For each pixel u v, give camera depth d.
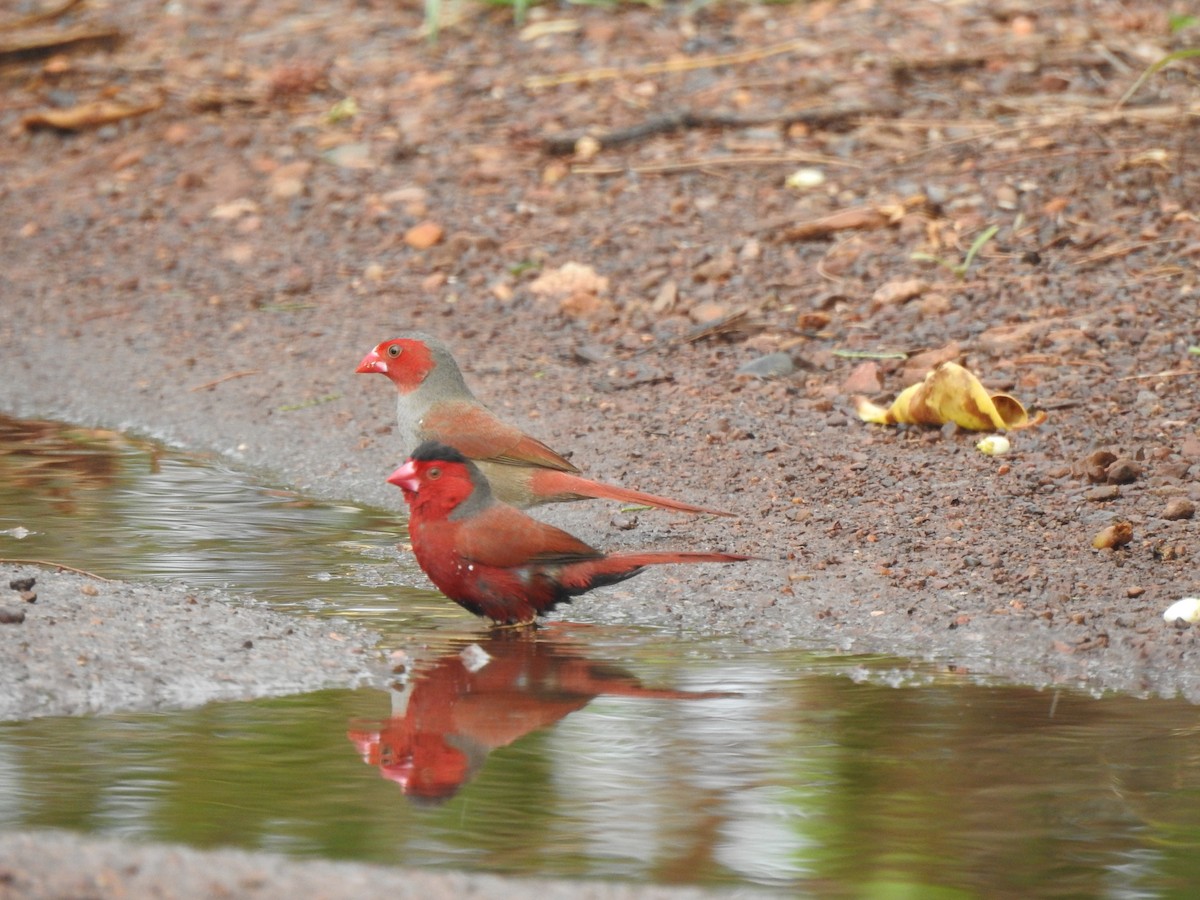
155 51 24.69
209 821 7.07
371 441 14.45
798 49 21.88
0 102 23.58
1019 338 14.76
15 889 5.85
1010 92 20.02
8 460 14.13
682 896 6.24
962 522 11.56
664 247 17.67
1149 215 16.78
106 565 11.13
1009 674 9.27
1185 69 20.08
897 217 17.41
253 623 9.77
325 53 23.95
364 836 6.94
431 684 9.08
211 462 14.23
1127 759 7.88
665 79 21.64
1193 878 6.66
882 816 7.23
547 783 7.60
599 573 10.15
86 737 8.12
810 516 11.91
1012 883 6.61
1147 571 10.55
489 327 16.64
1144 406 13.34
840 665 9.45
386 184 20.06
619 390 14.89
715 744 8.10
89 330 17.56
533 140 20.20
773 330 15.79
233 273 18.64
